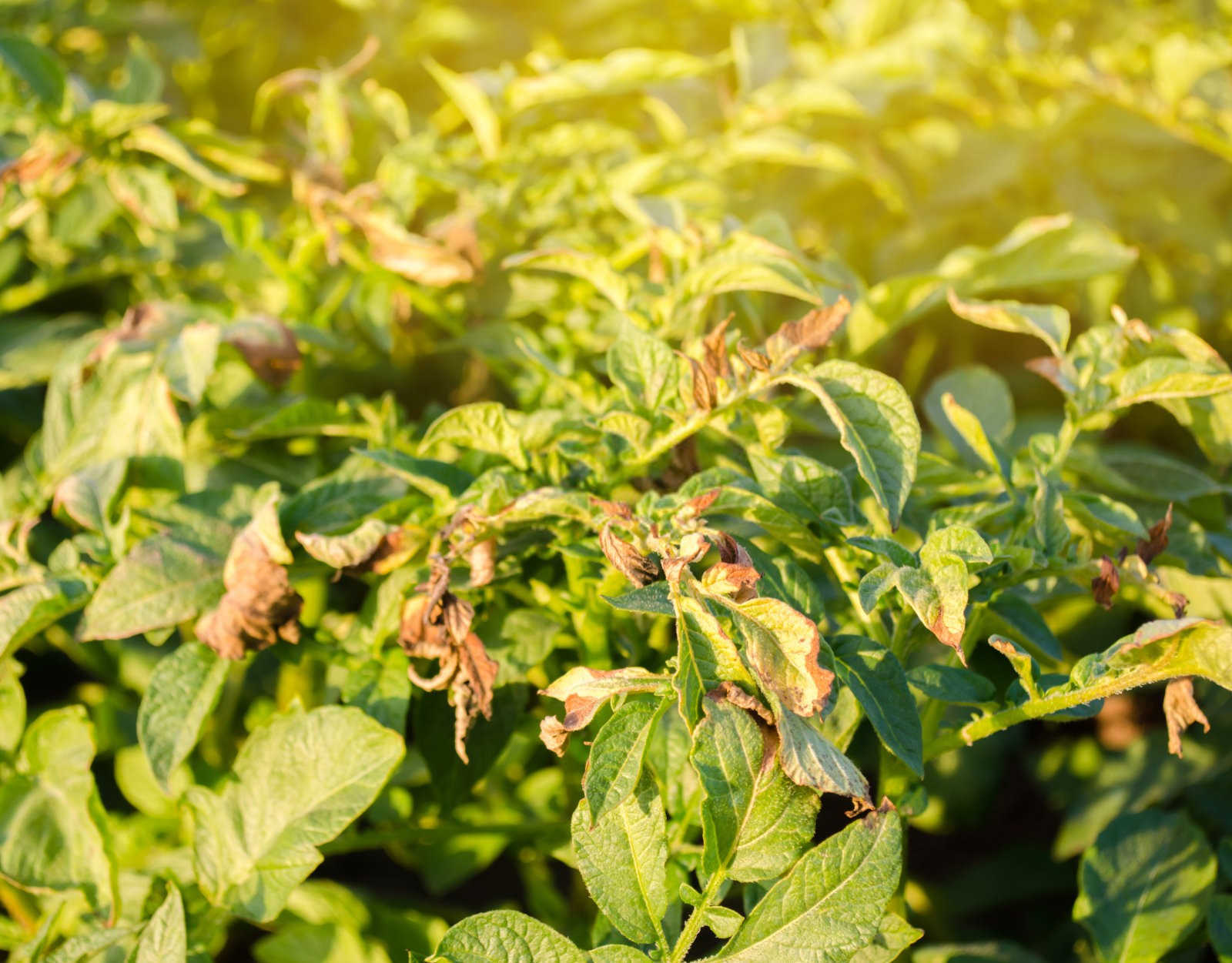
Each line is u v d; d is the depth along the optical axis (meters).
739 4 1.41
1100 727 1.15
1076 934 1.04
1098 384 0.88
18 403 1.26
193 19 1.52
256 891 0.84
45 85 1.00
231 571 0.86
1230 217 1.38
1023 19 1.29
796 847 0.77
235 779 0.86
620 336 0.86
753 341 1.00
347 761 0.85
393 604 0.88
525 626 0.88
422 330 1.13
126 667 1.10
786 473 0.85
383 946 0.97
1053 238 0.99
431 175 1.05
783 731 0.76
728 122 1.25
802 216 1.29
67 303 1.41
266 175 1.08
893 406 0.82
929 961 0.92
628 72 1.09
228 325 0.97
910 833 1.20
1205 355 0.88
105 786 1.10
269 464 1.01
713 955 0.77
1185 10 1.43
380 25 1.41
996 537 0.85
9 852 0.87
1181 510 0.98
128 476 0.93
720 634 0.76
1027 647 0.92
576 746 0.93
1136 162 1.34
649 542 0.78
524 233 1.07
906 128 1.34
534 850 1.02
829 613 0.94
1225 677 0.76
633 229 1.05
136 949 0.83
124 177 1.01
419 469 0.87
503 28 1.48
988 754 1.13
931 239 1.30
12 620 0.88
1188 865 0.90
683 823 0.87
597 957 0.77
